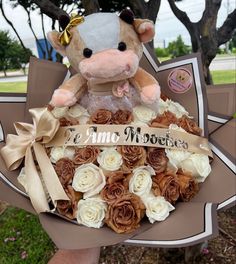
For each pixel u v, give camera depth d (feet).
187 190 1.54
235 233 3.24
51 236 1.32
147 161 1.52
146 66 1.86
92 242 1.31
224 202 1.53
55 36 1.60
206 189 1.63
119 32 1.46
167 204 1.45
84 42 1.46
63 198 1.45
